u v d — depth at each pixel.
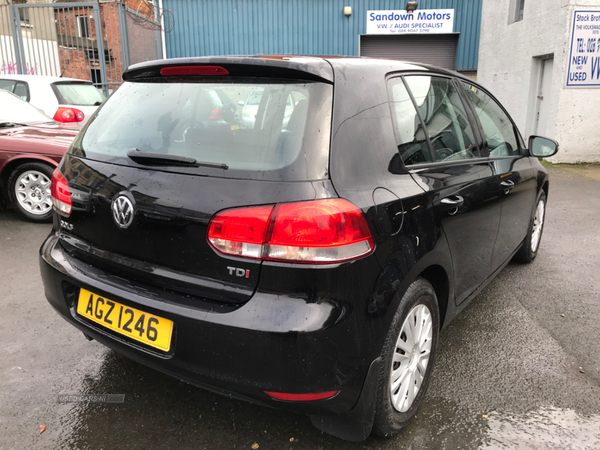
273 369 1.62
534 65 11.14
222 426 2.18
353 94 1.90
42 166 4.98
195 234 1.72
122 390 2.42
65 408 2.27
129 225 1.88
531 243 4.28
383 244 1.79
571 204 6.85
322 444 2.07
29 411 2.24
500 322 3.24
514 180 3.30
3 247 4.43
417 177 2.12
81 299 2.06
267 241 1.62
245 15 16.47
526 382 2.55
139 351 1.84
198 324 1.68
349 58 2.13
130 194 1.88
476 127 2.99
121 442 2.06
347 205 1.67
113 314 1.93
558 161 10.34
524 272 4.18
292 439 2.10
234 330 1.62
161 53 16.61
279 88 1.85
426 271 2.25
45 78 8.80
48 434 2.10
